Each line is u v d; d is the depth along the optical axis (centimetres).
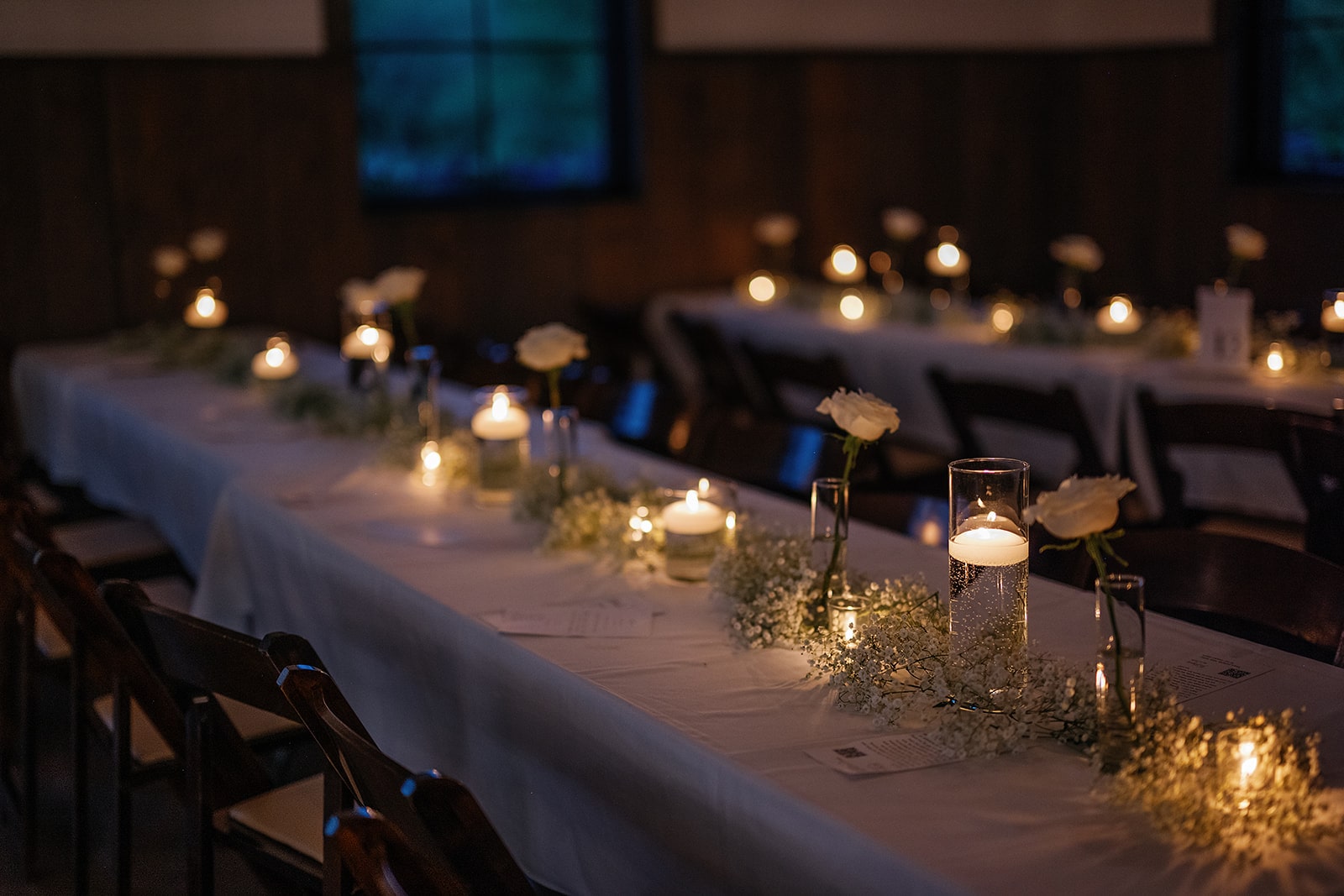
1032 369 473
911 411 541
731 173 819
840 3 837
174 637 202
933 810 147
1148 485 427
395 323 546
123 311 655
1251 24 818
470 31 744
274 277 690
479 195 760
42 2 619
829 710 175
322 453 352
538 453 349
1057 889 130
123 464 440
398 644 242
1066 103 909
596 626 210
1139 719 150
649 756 173
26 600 283
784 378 478
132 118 644
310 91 685
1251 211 823
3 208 621
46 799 325
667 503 231
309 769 319
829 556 197
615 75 789
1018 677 163
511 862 145
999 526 167
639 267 801
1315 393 395
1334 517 298
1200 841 137
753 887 159
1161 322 498
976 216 902
